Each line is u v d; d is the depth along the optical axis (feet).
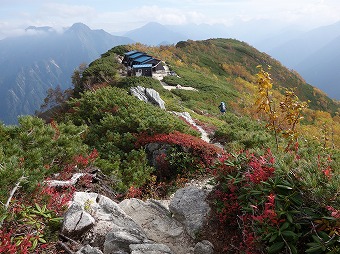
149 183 43.50
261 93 32.48
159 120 57.82
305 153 25.67
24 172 21.88
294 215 15.60
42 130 33.76
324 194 14.83
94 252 17.75
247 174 19.70
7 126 33.86
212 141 75.87
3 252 15.26
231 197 20.90
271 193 16.37
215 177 23.99
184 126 65.10
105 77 189.67
